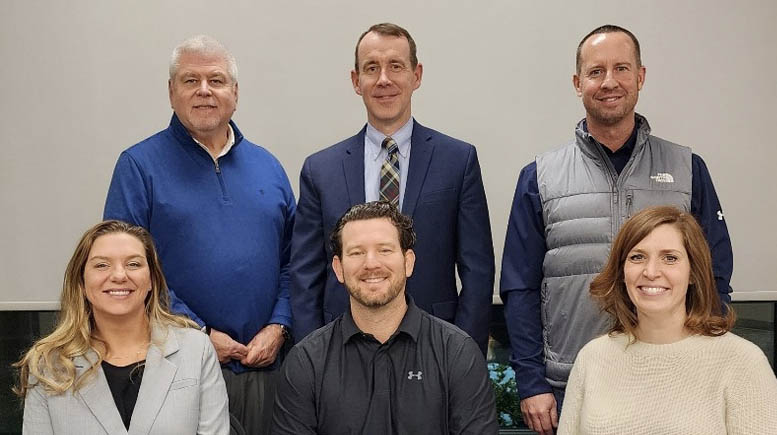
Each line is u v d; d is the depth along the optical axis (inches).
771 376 76.2
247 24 135.4
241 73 135.9
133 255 88.0
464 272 102.3
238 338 104.3
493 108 135.9
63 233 137.0
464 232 102.7
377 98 103.0
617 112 99.1
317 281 104.1
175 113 107.0
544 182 103.3
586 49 101.3
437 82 135.8
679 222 81.0
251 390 105.8
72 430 85.4
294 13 135.3
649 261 80.1
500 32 135.0
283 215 112.1
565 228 100.6
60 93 135.8
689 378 78.4
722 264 100.7
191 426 88.0
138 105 135.8
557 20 134.6
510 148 136.5
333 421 87.7
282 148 136.9
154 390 87.2
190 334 92.2
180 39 135.2
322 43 135.6
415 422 87.0
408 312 89.7
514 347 104.3
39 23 135.0
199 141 108.0
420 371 88.0
